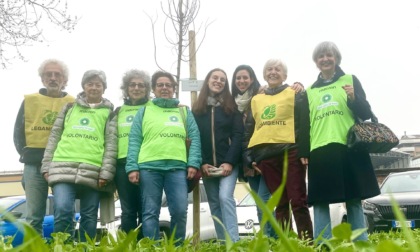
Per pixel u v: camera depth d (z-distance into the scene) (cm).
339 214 1175
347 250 115
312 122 463
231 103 551
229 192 529
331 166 440
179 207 501
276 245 184
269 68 520
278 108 500
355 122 453
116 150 523
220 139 543
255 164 518
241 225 1064
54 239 250
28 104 531
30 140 523
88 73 527
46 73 538
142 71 554
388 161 2973
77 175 489
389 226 1012
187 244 246
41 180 523
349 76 467
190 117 537
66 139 502
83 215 504
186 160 518
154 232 489
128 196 535
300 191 480
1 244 195
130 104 556
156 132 507
